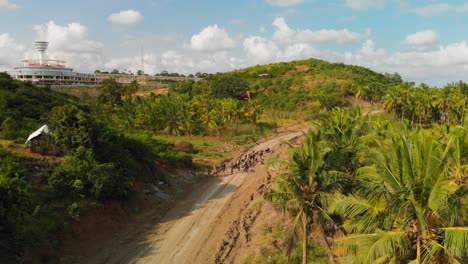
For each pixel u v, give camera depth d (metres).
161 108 76.69
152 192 37.91
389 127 44.38
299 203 21.75
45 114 46.34
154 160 45.44
